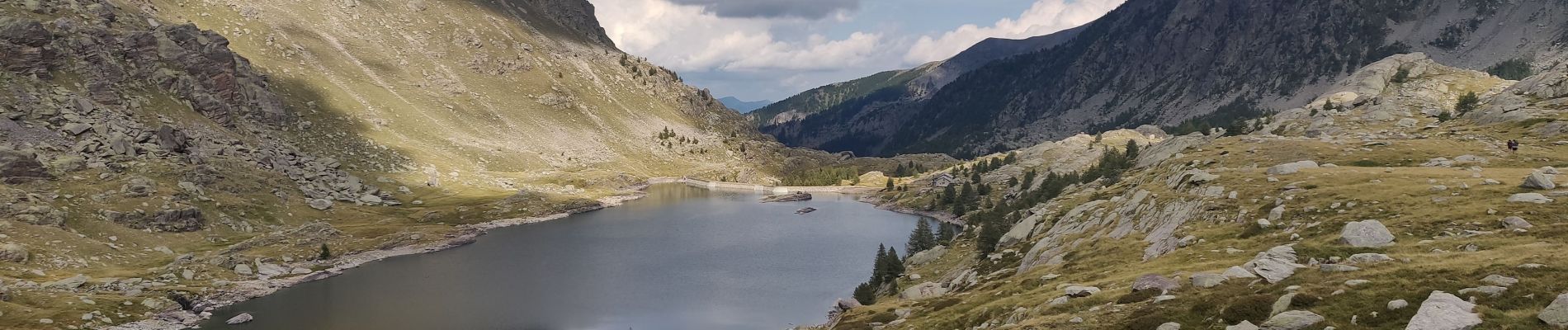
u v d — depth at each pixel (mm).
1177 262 67438
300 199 191875
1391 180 78250
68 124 170500
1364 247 55312
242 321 104188
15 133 157375
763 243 183125
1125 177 170750
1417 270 38406
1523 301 30906
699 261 157625
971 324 58875
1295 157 126188
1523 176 75125
